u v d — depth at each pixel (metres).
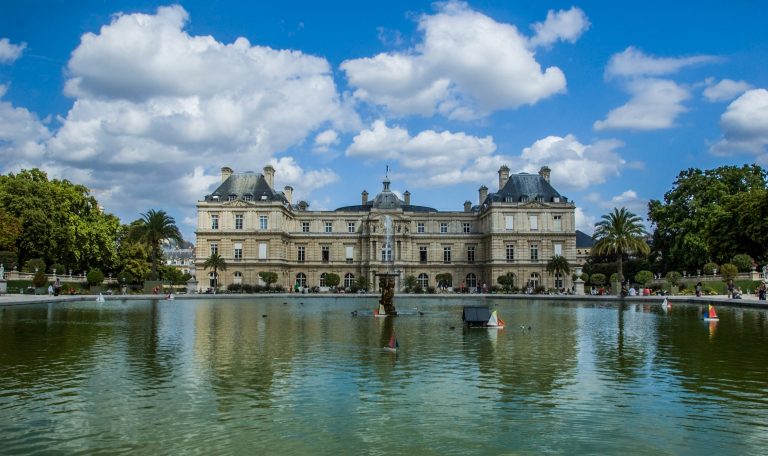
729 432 13.64
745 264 81.31
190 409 15.34
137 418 14.54
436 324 38.00
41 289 77.31
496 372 20.20
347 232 123.94
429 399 16.42
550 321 40.72
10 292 76.44
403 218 121.50
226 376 19.42
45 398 16.45
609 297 78.06
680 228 99.00
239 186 118.00
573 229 115.94
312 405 15.75
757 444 12.86
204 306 60.03
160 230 92.50
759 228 79.62
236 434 13.34
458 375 19.66
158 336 30.33
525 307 60.31
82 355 23.73
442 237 123.56
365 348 25.88
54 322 38.06
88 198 103.62
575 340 29.02
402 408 15.51
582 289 97.12
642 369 20.83
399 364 21.72
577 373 20.08
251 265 113.62
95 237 101.44
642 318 43.22
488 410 15.34
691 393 17.22
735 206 86.56
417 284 113.75
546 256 115.38
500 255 115.44
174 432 13.48
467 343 27.80
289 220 122.81
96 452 12.24
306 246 123.56
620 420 14.52
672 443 12.91
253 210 114.62
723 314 46.12
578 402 16.16
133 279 112.62
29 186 86.25
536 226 116.00
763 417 14.77
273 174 121.81
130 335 30.73
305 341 28.34
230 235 114.19
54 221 87.69
